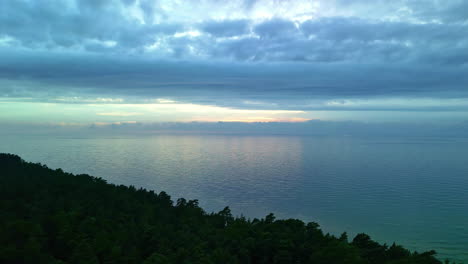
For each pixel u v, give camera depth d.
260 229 74.50
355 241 69.62
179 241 62.38
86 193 96.75
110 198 93.94
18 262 45.91
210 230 75.19
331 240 65.25
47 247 53.97
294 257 60.56
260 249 63.19
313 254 57.81
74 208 75.50
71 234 56.81
